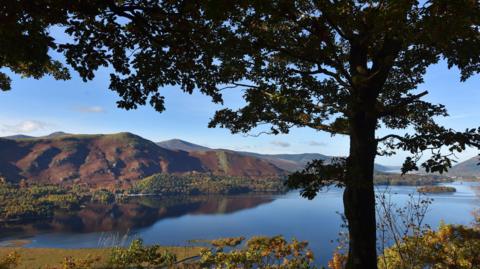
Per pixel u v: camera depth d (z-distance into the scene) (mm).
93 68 8078
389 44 8711
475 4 6781
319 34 8867
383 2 7938
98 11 7250
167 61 8859
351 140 8938
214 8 7156
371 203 8594
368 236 8484
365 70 8438
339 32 8836
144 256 19047
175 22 7844
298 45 9734
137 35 8156
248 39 9562
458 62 9547
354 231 8555
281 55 10164
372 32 7824
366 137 8734
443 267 15164
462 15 6691
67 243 178375
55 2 6793
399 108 9602
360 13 8508
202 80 9742
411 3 6949
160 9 7656
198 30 8375
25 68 11922
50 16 6980
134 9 7547
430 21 6836
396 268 11039
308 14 9508
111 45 7980
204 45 8695
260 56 10180
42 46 7637
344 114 9453
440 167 7891
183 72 9180
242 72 10578
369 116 8781
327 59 8984
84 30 7582
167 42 8195
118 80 8672
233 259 22016
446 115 11906
